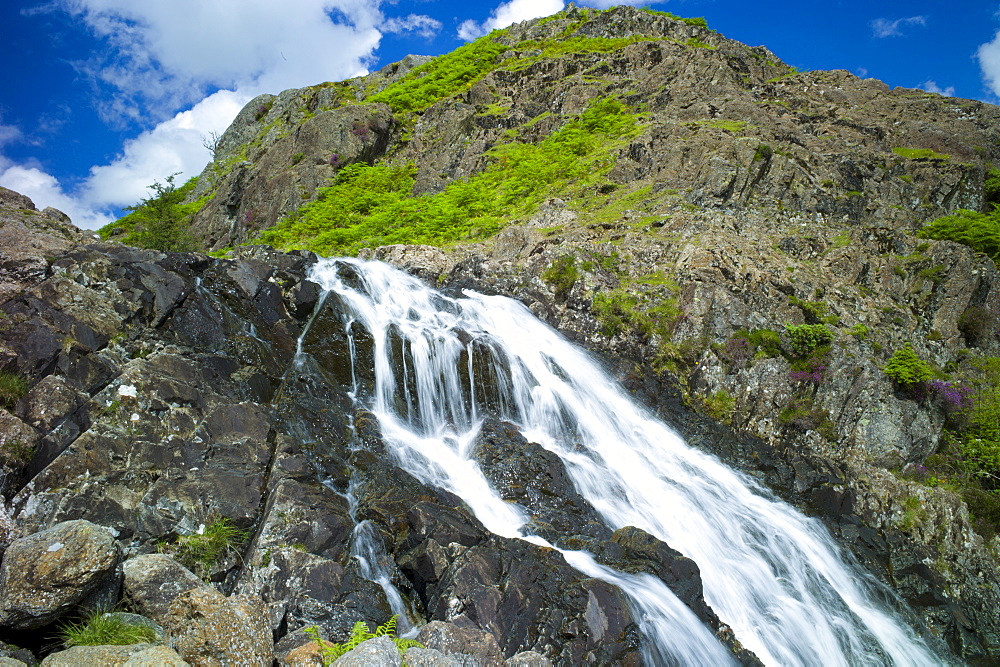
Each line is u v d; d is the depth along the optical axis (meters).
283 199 34.00
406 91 40.91
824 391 17.98
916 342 20.52
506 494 13.16
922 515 16.05
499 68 40.91
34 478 9.62
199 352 13.20
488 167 31.91
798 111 32.16
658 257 21.42
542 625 9.54
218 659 7.39
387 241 25.34
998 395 18.56
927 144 30.02
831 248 22.58
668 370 18.55
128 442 10.62
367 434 13.64
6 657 7.14
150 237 26.91
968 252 22.19
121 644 7.38
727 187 24.64
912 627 14.14
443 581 9.96
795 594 13.77
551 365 17.56
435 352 16.36
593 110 32.97
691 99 32.94
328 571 9.67
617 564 11.12
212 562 9.91
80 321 11.66
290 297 15.75
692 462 16.27
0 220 13.00
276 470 11.23
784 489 16.19
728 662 10.38
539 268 20.66
